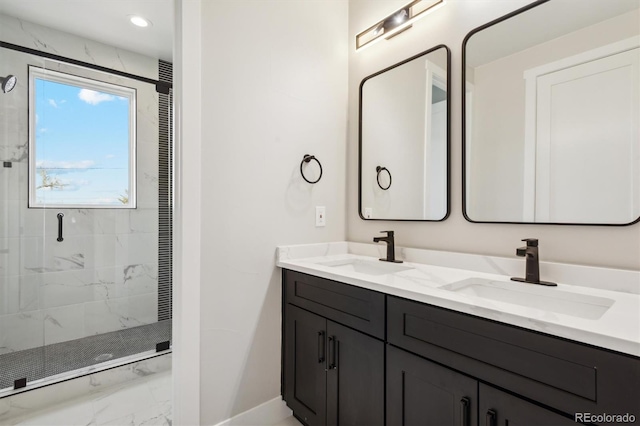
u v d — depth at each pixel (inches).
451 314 37.7
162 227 110.6
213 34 56.7
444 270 55.8
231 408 59.5
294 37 68.9
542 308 43.2
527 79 49.9
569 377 28.8
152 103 108.1
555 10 47.5
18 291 80.5
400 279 48.6
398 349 43.6
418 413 41.2
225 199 58.4
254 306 62.4
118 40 97.6
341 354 52.2
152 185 108.5
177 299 54.0
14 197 80.8
